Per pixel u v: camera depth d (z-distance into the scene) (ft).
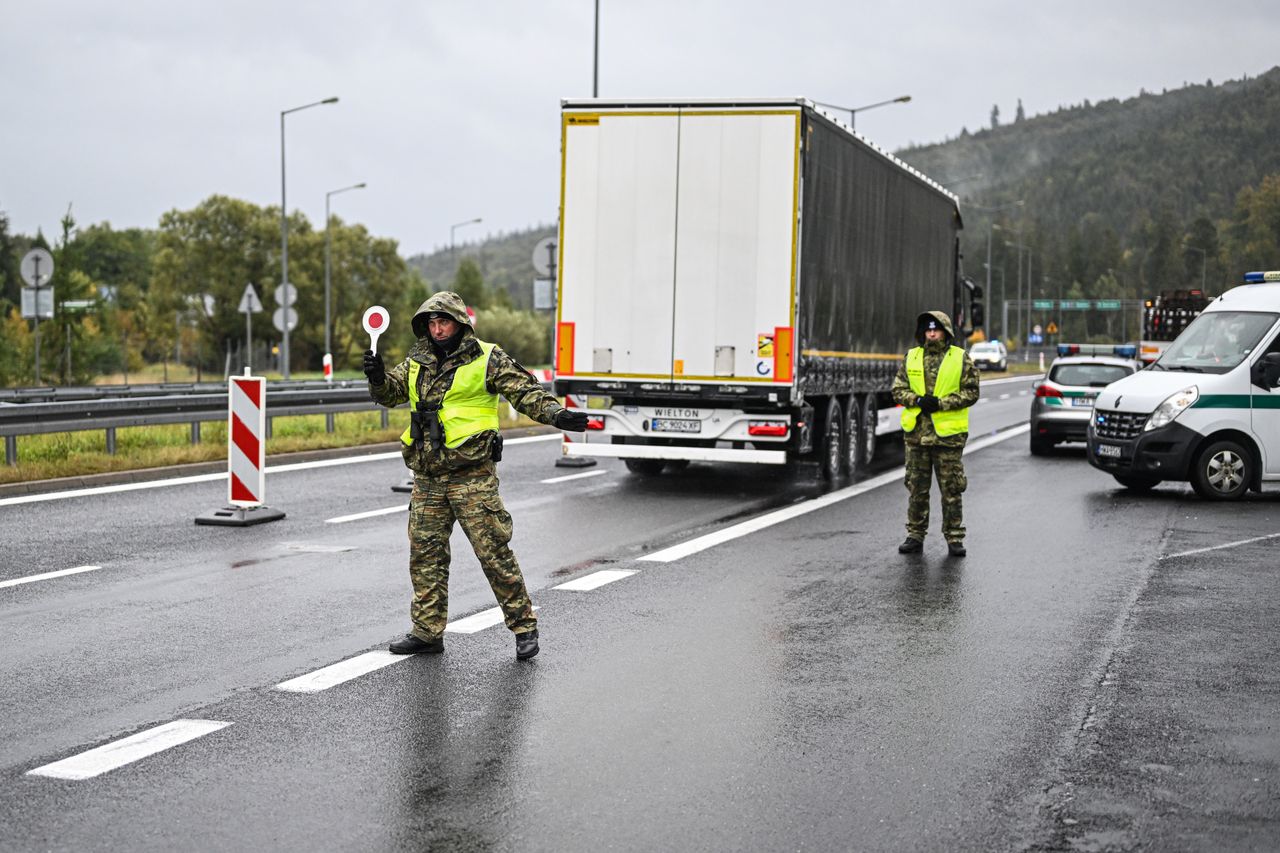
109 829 17.02
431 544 26.73
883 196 67.00
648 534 44.21
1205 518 49.75
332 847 16.43
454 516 26.86
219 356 281.74
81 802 18.03
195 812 17.66
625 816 17.60
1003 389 189.67
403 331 287.48
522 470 66.23
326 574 35.94
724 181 53.72
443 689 24.06
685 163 53.98
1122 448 56.54
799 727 21.88
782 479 62.59
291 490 56.39
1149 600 33.35
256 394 46.29
